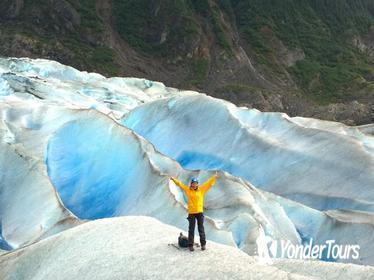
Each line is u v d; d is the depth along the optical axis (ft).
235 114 136.15
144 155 103.14
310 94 435.53
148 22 463.42
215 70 433.89
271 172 121.90
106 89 181.06
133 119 144.15
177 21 457.27
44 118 119.96
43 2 428.97
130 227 50.93
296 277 39.75
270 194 106.32
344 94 429.38
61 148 111.65
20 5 424.05
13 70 200.54
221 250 44.04
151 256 43.57
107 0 470.80
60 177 106.73
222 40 456.04
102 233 50.93
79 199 104.83
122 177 104.99
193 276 39.93
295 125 130.62
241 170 123.95
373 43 540.11
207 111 134.92
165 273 40.91
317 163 119.14
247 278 39.42
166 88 216.74
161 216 86.74
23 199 95.09
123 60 416.87
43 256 52.65
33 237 85.30
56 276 46.65
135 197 96.89
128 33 451.53
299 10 534.37
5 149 106.01
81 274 44.62
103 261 45.11
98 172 108.58
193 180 43.37
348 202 108.88
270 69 454.81
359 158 115.75
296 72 459.73
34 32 411.13
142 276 41.16
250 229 84.53
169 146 133.49
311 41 501.97
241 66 441.27
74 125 115.65
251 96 395.75
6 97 147.74
